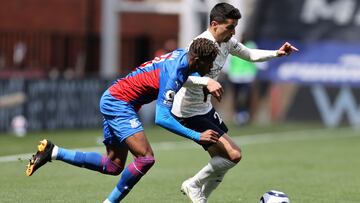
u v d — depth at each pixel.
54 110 52.94
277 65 65.50
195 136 22.33
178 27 74.75
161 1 69.69
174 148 47.09
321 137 56.31
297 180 34.75
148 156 22.89
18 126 50.22
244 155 44.59
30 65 66.62
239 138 54.38
